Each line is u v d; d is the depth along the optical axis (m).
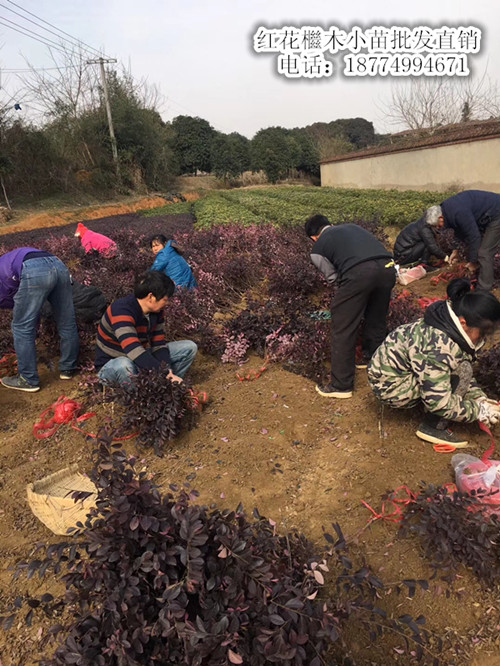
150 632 1.70
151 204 35.84
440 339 2.90
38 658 2.13
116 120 37.34
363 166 32.38
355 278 3.59
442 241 7.46
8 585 2.53
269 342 4.82
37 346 5.77
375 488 2.87
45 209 29.22
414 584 2.03
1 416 4.36
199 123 53.09
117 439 3.67
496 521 2.29
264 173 51.03
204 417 3.86
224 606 1.78
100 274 7.73
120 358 3.92
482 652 1.97
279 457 3.29
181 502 2.00
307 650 1.81
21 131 29.72
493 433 3.24
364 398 3.89
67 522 2.68
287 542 2.11
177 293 5.88
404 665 1.97
